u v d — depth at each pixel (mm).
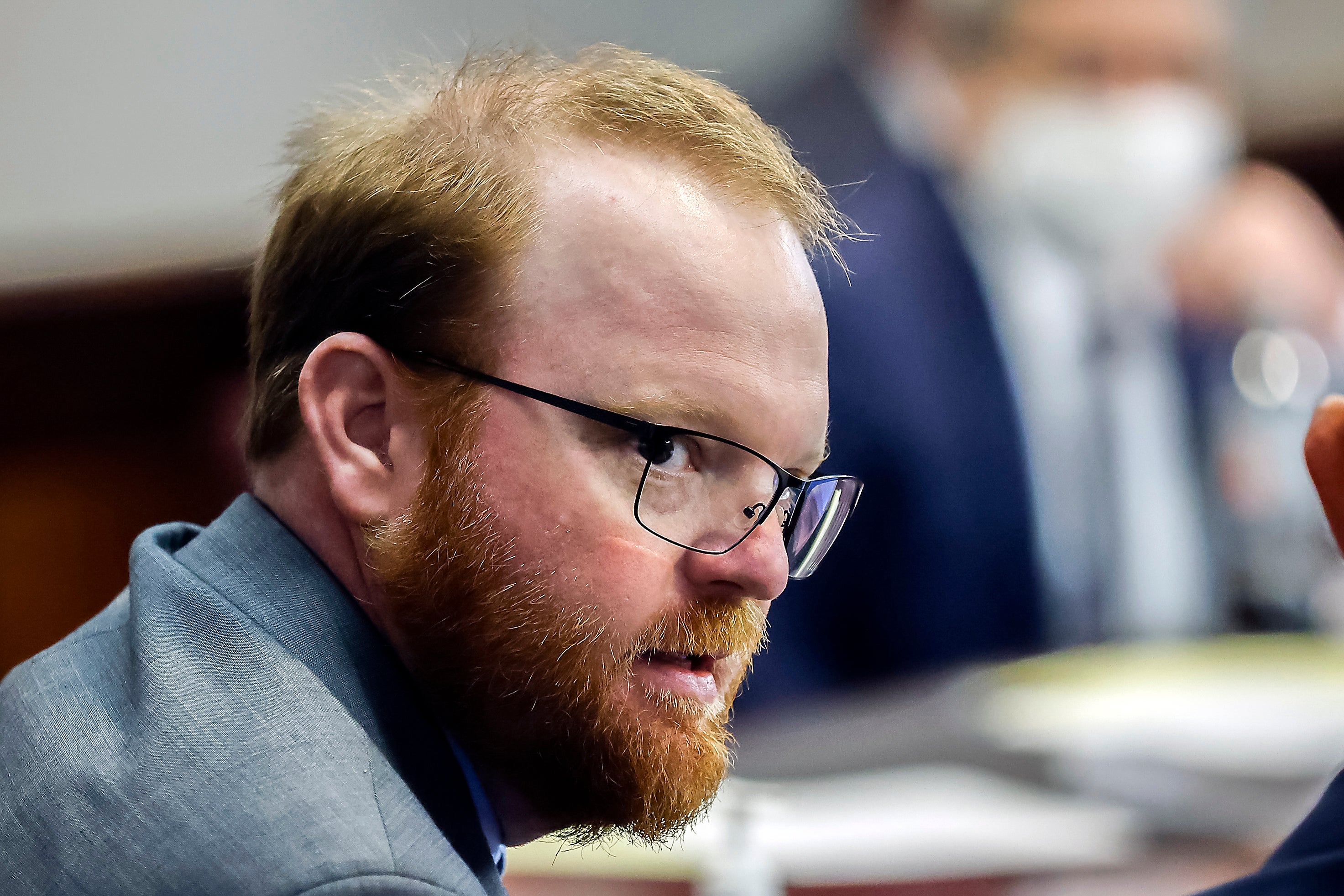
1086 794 4871
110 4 11258
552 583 2912
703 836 4449
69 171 11523
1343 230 13453
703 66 10805
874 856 4234
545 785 3061
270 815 2336
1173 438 10055
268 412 3174
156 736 2523
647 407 2889
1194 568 9820
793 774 5266
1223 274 10609
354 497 2990
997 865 4137
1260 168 11836
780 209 3088
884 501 8938
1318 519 9219
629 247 2910
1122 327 10305
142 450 12469
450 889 2334
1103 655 7387
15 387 12070
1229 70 12945
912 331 9039
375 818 2381
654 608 2928
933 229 9375
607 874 4238
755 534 3002
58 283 11695
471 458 2928
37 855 2459
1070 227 10555
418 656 3012
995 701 6441
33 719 2727
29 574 12539
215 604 2771
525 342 2918
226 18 11102
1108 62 10383
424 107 3203
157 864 2336
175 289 11641
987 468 9117
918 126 9836
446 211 2975
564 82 3154
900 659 8836
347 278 3049
